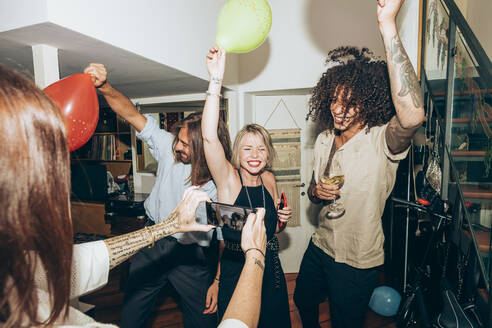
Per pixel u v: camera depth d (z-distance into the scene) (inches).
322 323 89.8
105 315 89.8
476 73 54.2
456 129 59.4
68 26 46.8
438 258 79.7
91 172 123.2
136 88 109.6
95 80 52.1
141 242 27.3
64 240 13.4
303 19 109.0
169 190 62.8
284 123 131.1
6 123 11.6
